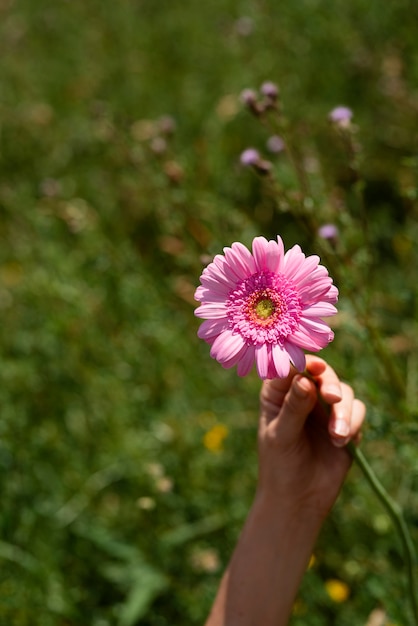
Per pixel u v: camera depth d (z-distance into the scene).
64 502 1.52
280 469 0.97
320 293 0.84
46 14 2.93
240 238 1.54
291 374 0.95
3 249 2.11
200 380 1.65
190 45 2.57
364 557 1.33
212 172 2.04
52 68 2.71
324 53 2.22
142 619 1.37
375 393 1.23
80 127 2.36
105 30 2.77
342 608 1.29
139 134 1.75
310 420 0.99
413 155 1.93
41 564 1.40
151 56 2.58
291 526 0.98
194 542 1.42
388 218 1.88
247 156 1.27
